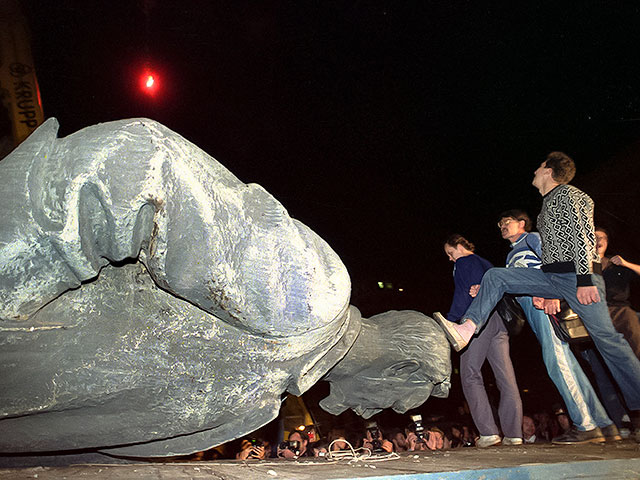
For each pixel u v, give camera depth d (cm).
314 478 206
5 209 195
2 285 194
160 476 214
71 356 214
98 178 195
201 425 241
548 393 1331
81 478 208
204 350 230
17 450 233
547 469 243
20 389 210
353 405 309
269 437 795
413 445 844
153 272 210
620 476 259
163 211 200
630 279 546
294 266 222
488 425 459
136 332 222
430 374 304
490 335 474
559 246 408
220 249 206
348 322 273
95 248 207
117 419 231
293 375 248
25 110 752
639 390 399
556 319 432
